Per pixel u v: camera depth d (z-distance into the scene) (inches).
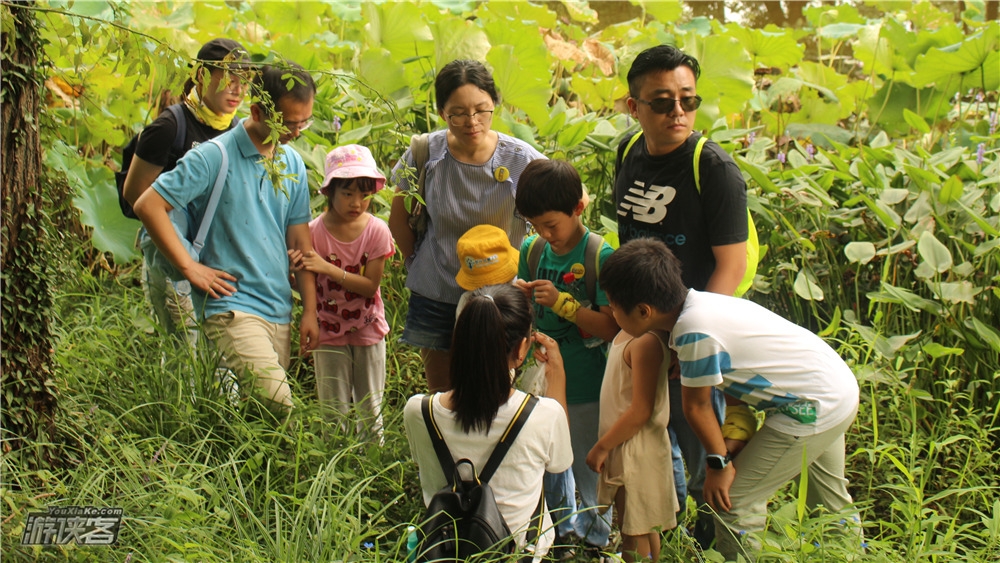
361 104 201.2
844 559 97.7
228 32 258.4
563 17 371.2
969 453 131.2
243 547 93.6
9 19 101.9
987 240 157.6
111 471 106.6
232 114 138.0
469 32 211.9
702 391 99.4
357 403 135.1
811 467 110.0
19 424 109.4
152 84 210.4
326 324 137.4
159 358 133.1
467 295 121.1
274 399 123.9
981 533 109.4
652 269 98.2
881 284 157.9
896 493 131.8
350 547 91.8
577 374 117.3
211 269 124.0
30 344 110.3
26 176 108.5
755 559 105.5
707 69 228.8
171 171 121.4
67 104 211.6
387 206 174.2
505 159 127.6
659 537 109.2
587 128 182.9
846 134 240.4
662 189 113.0
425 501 99.3
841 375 102.7
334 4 274.8
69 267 140.8
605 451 105.0
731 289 109.6
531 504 96.1
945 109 235.3
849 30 286.8
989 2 340.5
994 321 154.0
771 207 177.9
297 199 132.9
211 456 118.7
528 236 125.9
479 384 92.7
